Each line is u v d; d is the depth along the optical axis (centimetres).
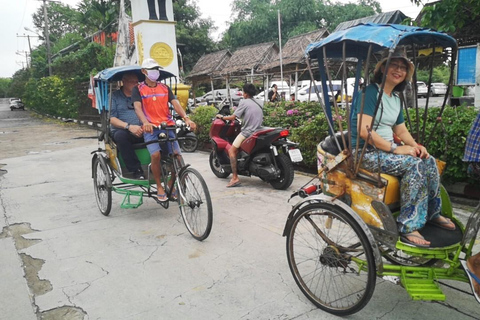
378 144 262
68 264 364
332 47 293
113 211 522
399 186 260
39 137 1524
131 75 494
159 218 487
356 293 293
